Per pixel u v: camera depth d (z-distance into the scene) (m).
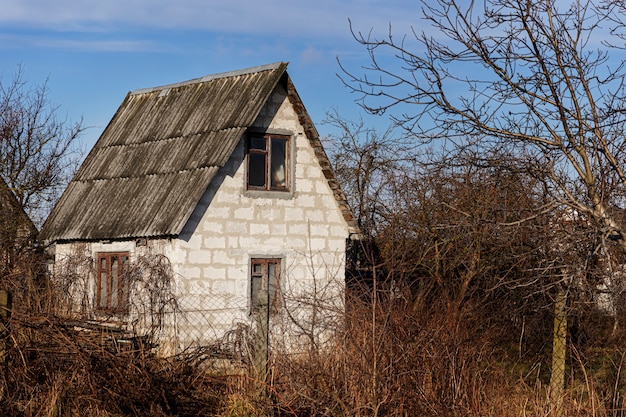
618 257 10.02
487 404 9.64
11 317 10.08
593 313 12.60
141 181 18.70
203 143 17.91
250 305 17.39
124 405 10.00
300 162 18.58
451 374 9.59
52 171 24.55
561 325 10.66
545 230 10.01
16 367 9.97
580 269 9.84
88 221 19.12
